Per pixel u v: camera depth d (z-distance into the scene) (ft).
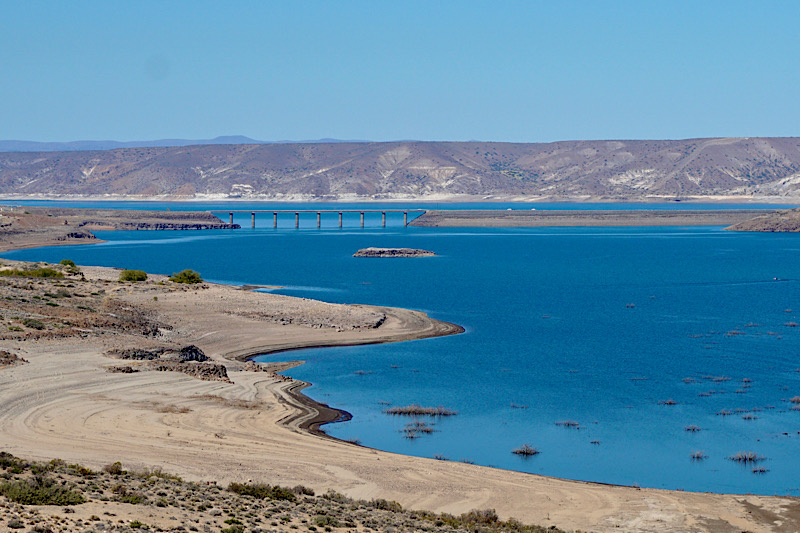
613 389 271.90
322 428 221.05
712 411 244.63
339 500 148.56
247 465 170.91
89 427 190.80
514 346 349.00
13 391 214.90
